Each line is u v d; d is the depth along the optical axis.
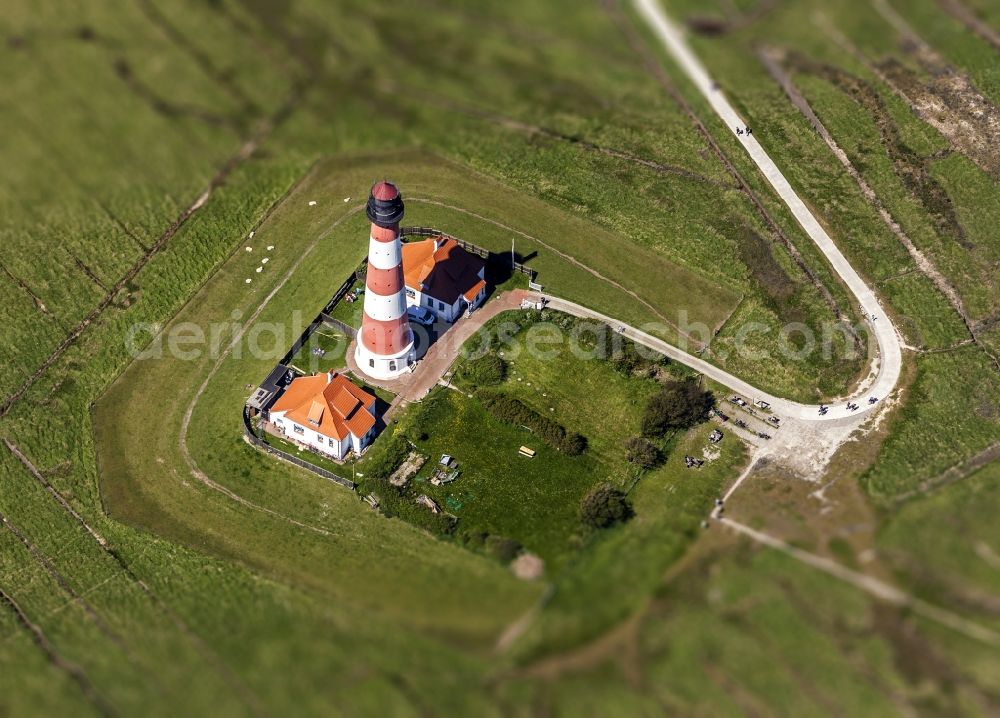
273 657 90.88
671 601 91.69
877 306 119.31
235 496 102.94
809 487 101.25
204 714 87.94
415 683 88.25
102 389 113.50
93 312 121.38
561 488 102.00
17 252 128.75
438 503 100.69
